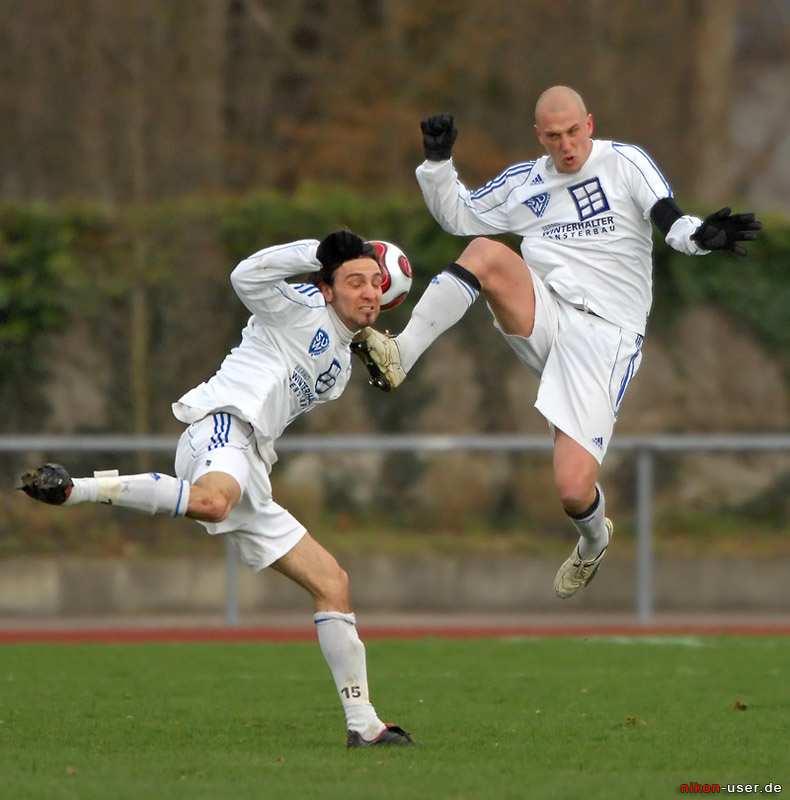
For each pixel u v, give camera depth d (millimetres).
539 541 66688
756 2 108938
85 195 79312
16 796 25766
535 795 25766
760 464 68250
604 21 86812
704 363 73438
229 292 69438
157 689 40531
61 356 68750
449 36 87875
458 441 58656
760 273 73562
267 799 25359
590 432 33438
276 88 87812
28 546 62781
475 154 85875
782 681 41969
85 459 63156
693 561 65625
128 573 62969
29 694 39500
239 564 63000
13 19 79688
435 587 65000
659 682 41812
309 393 31359
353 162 86875
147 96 79938
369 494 67250
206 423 30578
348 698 31109
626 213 33500
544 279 34188
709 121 89062
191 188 80312
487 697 39062
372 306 30938
